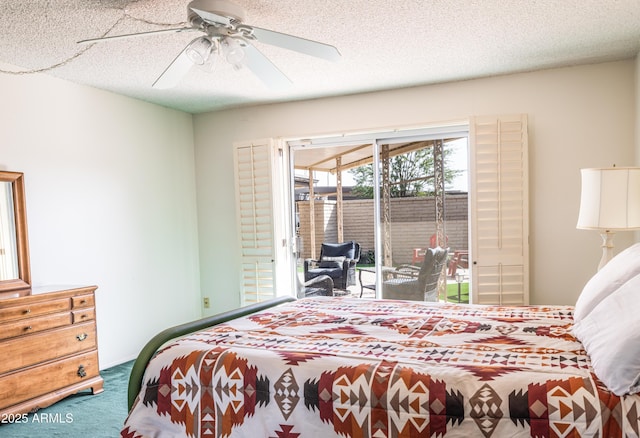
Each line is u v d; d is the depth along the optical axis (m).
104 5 2.28
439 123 3.93
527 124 3.61
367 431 1.48
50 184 3.43
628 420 1.28
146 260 4.27
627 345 1.35
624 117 3.44
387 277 4.43
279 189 4.46
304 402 1.57
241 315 2.55
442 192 4.21
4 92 3.12
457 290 4.22
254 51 2.26
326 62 3.28
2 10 2.31
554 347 1.76
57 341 2.95
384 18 2.55
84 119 3.70
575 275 3.61
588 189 2.71
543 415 1.34
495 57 3.27
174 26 2.54
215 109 4.68
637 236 3.30
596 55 3.30
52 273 3.42
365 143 4.39
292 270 4.66
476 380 1.46
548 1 2.39
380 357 1.69
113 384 3.40
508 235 3.62
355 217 4.59
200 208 4.89
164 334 2.03
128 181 4.10
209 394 1.70
